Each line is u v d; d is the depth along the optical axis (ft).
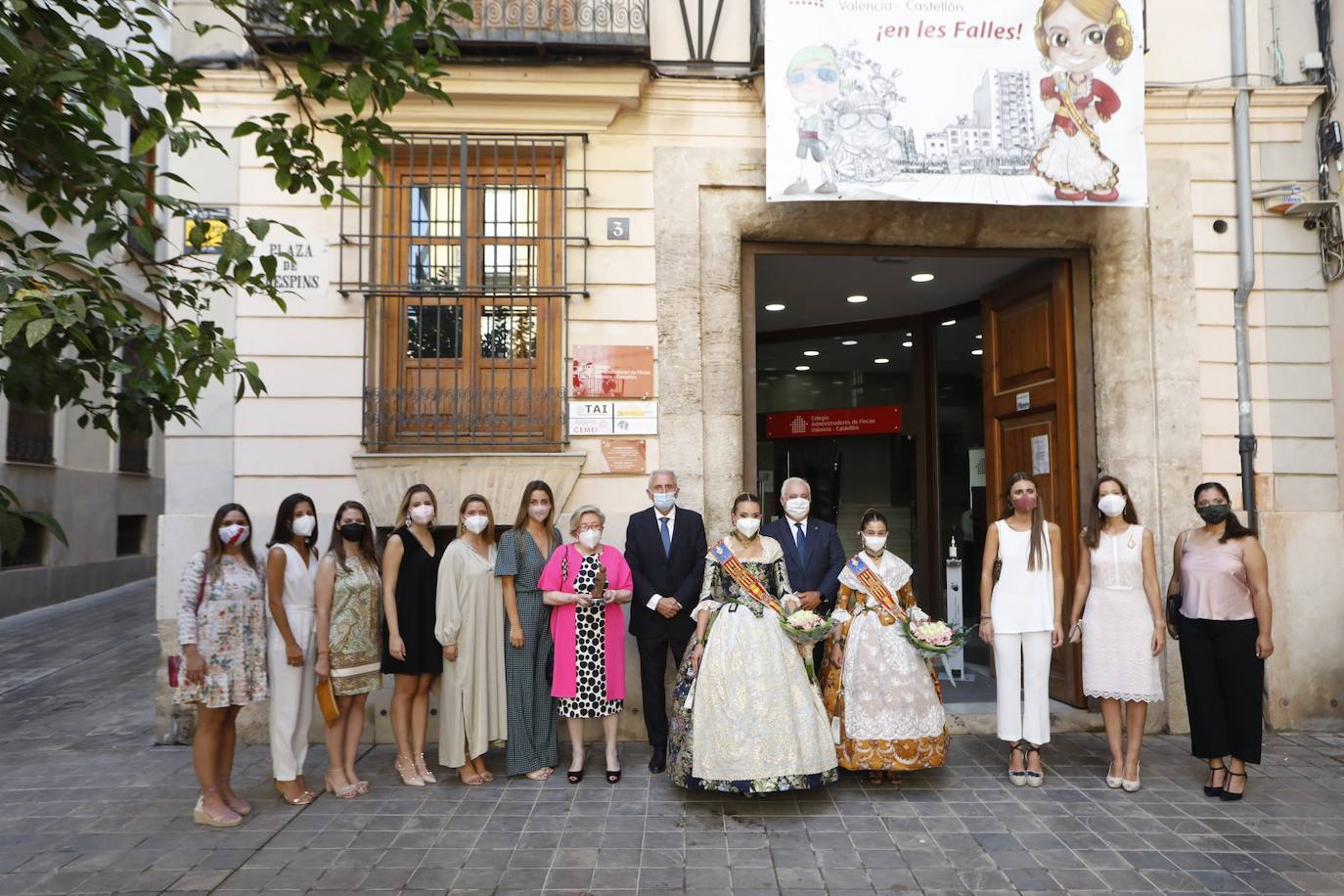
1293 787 15.83
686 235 19.38
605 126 19.39
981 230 20.03
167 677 18.47
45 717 20.85
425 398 19.25
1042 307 22.02
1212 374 20.27
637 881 11.99
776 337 31.83
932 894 11.64
